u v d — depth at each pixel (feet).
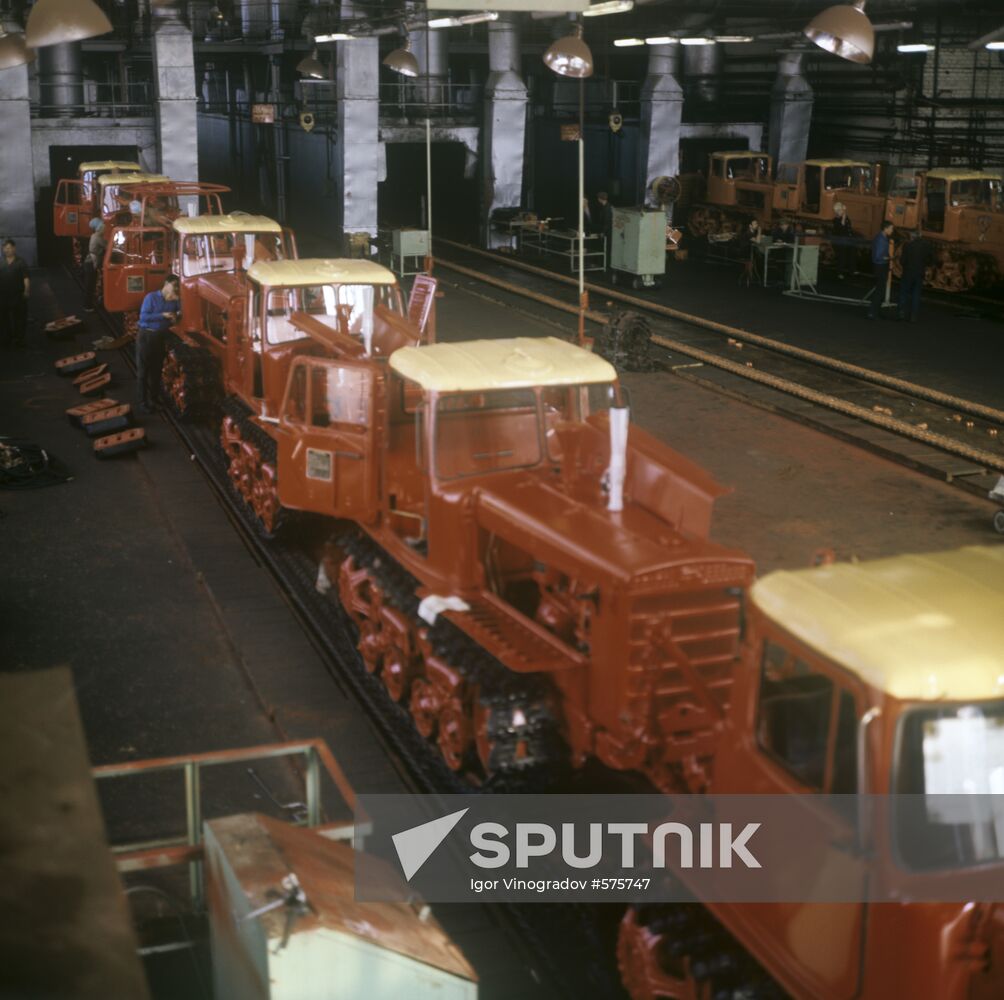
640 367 64.80
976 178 91.50
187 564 39.60
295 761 27.45
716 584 22.18
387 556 30.14
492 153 110.11
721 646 22.67
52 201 106.63
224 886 16.33
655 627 21.91
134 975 7.05
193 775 20.20
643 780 24.36
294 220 125.39
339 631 34.24
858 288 94.73
